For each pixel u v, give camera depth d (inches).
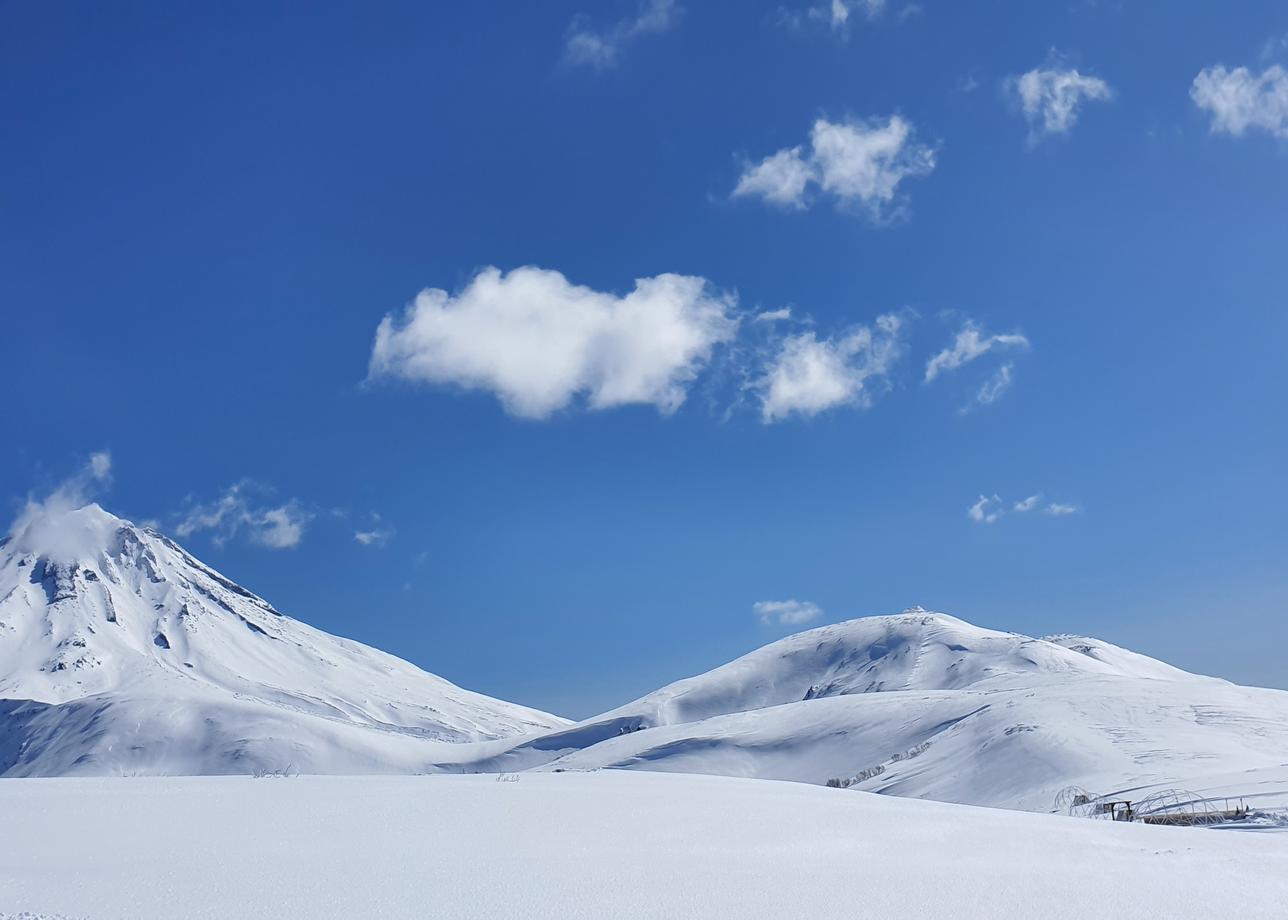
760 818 1108.5
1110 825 1150.3
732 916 655.8
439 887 725.3
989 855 901.2
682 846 917.2
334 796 1302.9
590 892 716.0
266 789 1416.1
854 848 926.4
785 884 751.7
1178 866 862.5
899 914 668.1
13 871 772.0
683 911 666.8
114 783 1545.3
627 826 1033.5
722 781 1684.3
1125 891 748.0
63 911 639.1
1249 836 1083.3
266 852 867.4
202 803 1221.7
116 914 635.5
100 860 825.5
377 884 732.7
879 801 1412.4
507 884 738.2
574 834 979.9
